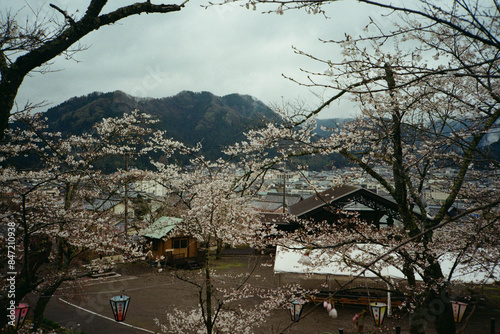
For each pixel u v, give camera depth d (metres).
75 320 14.91
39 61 3.69
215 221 8.80
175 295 17.28
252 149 8.41
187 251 25.67
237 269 22.03
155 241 25.19
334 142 7.46
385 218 20.62
